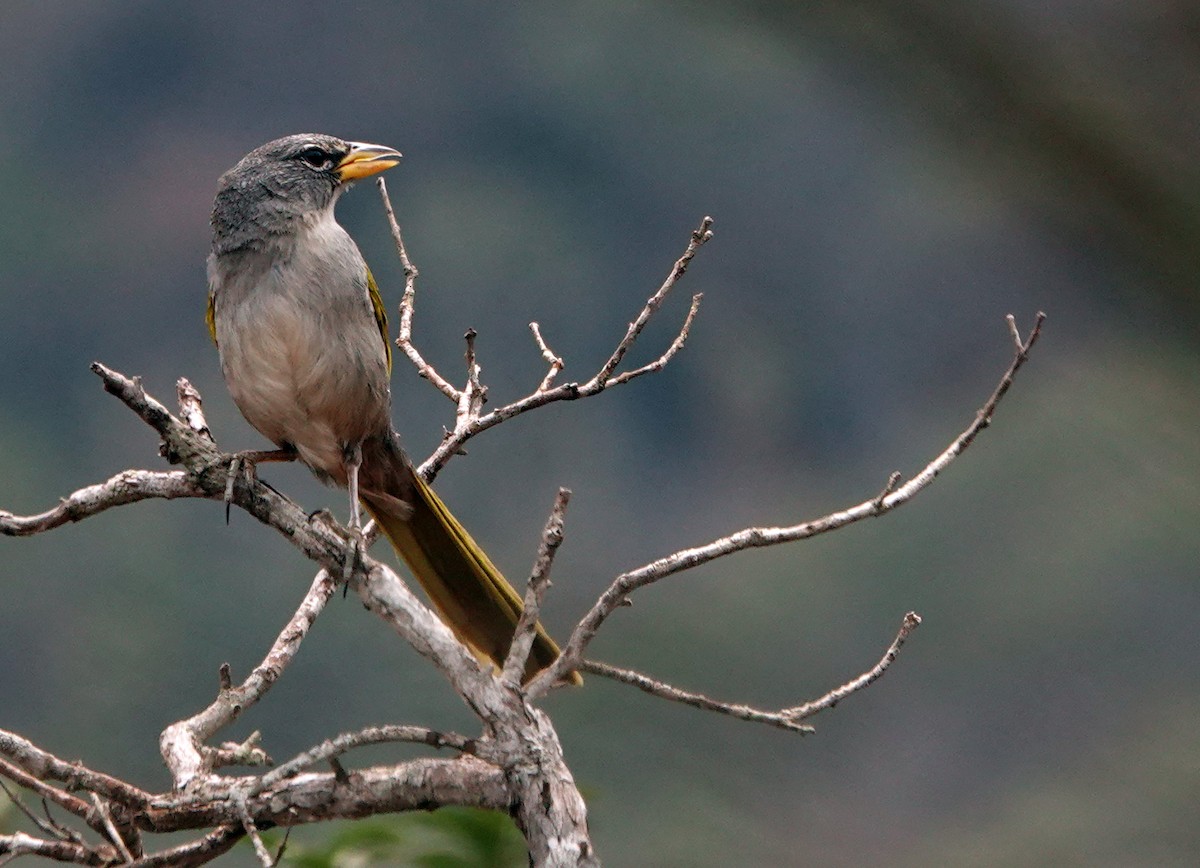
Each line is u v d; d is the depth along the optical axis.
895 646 4.47
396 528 5.93
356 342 5.91
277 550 19.19
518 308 31.52
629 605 4.40
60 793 4.28
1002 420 18.33
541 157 34.12
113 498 4.34
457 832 5.18
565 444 28.09
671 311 31.59
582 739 11.94
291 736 15.16
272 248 5.93
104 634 17.48
